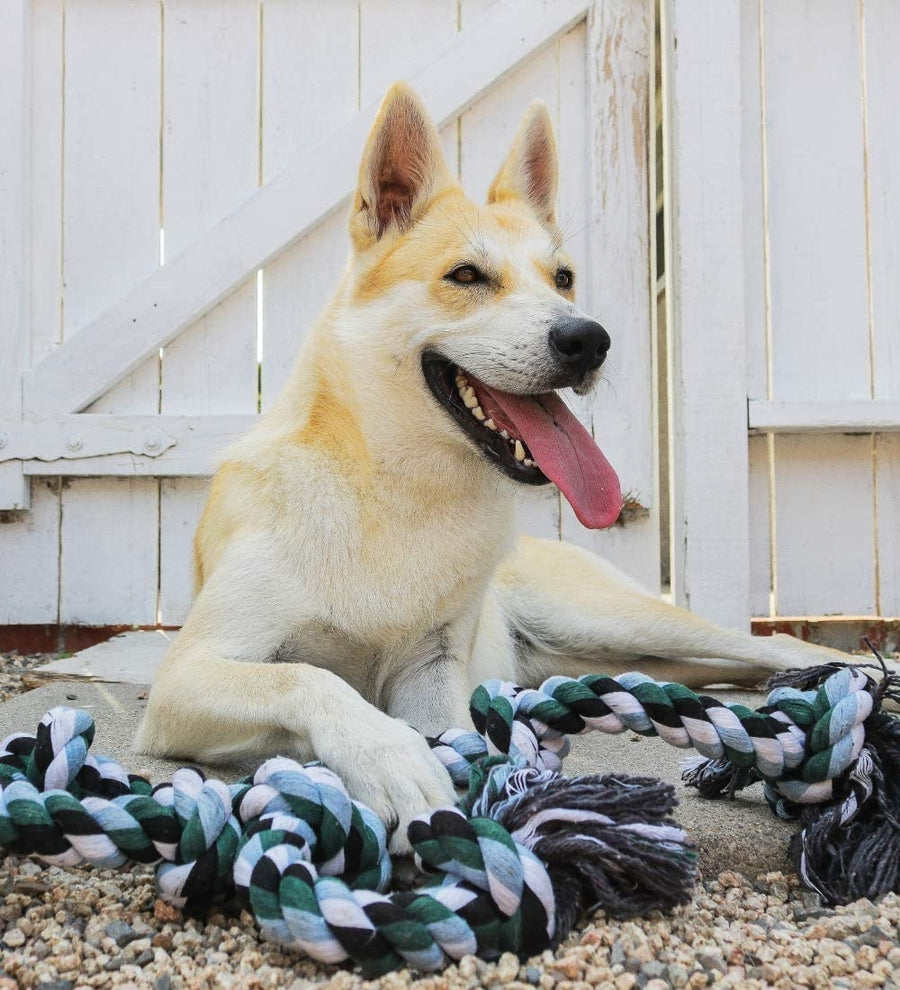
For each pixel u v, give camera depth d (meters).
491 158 4.61
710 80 4.39
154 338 4.52
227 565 2.38
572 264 2.87
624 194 4.55
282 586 2.33
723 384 4.36
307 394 2.58
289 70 4.59
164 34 4.58
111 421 4.49
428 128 2.74
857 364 4.56
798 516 4.58
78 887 1.66
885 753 1.87
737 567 4.31
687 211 4.38
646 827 1.53
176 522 4.60
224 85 4.58
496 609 3.41
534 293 2.51
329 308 2.72
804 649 3.35
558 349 2.36
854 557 4.59
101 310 4.58
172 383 4.59
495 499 2.54
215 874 1.53
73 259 4.59
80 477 4.59
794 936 1.51
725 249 4.37
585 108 4.61
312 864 1.51
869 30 4.58
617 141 4.54
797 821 1.91
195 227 4.59
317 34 4.59
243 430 4.48
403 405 2.42
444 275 2.52
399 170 2.76
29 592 4.60
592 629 3.43
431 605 2.45
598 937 1.46
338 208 4.56
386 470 2.38
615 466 4.53
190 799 1.59
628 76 4.55
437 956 1.36
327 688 1.99
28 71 4.56
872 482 4.59
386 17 4.59
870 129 4.58
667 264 4.65
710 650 3.36
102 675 3.66
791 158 4.56
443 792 1.71
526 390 2.39
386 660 2.51
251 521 2.44
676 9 4.40
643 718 1.85
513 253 2.62
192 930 1.52
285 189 4.51
